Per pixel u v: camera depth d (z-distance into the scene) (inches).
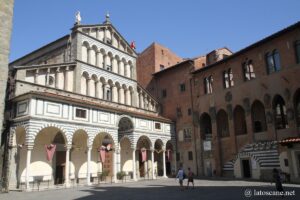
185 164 2037.4
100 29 1907.0
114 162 1617.9
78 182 1546.5
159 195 982.4
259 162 1577.3
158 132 1978.3
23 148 1350.9
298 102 1472.7
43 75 1524.4
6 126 1317.7
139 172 1980.8
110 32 1978.3
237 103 1749.5
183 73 2164.1
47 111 1315.2
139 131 1813.5
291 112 1459.2
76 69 1662.2
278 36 1558.8
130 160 1930.4
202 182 1464.1
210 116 1908.2
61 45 1792.6
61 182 1482.5
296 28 1476.4
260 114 1712.6
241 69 1755.7
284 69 1517.0
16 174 1290.6
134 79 2075.5
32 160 1374.3
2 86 798.5
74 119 1427.2
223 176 1792.6
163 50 2674.7
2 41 820.0
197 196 929.5
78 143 1590.8
